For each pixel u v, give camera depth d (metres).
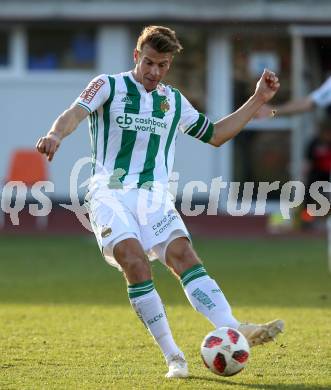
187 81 68.75
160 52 21.08
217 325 20.64
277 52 67.94
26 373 21.33
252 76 68.31
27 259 47.84
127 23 67.19
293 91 67.25
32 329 27.61
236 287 37.84
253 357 23.16
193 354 23.75
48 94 68.81
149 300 20.56
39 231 61.41
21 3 66.81
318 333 26.62
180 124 22.33
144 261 20.58
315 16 66.56
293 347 24.50
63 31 68.56
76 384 20.09
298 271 43.00
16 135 69.12
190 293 20.84
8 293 36.66
